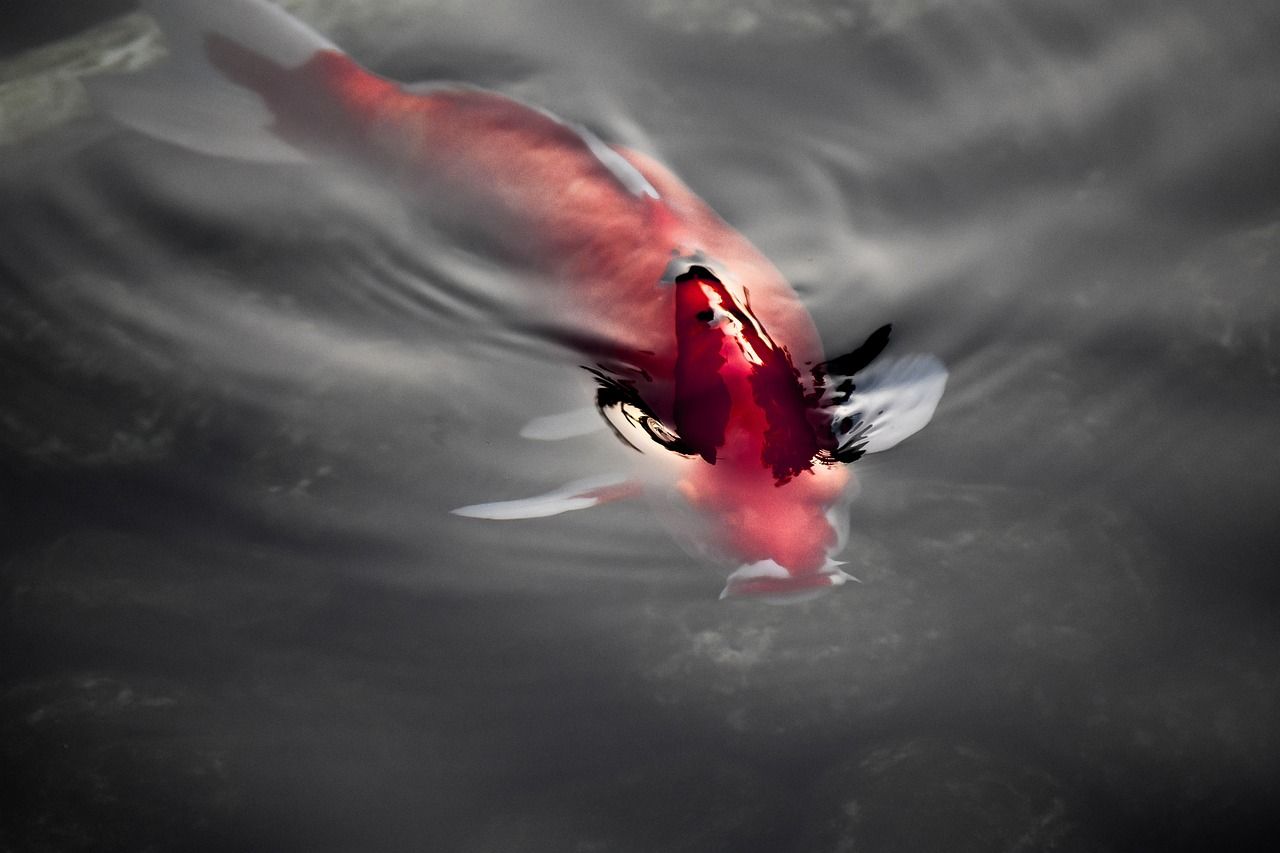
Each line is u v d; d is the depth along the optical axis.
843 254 4.02
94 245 4.28
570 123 3.82
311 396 3.80
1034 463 3.61
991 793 3.03
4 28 5.17
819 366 3.54
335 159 4.25
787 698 3.22
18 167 4.55
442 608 3.35
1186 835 2.97
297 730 3.16
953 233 4.13
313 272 4.16
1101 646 3.30
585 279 3.66
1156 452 3.63
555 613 3.33
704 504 3.16
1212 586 3.40
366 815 3.02
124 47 4.99
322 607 3.37
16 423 3.79
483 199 3.91
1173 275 4.03
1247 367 3.83
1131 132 4.51
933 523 3.50
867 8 5.01
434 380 3.80
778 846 2.98
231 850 2.97
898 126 4.54
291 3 5.01
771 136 4.49
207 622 3.35
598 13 5.05
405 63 4.83
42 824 3.02
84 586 3.43
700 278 3.43
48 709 3.20
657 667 3.25
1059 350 3.82
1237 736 3.11
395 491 3.58
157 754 3.11
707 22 5.00
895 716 3.20
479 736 3.14
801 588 2.99
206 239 4.29
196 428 3.77
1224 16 4.88
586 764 3.10
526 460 3.53
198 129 4.26
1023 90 4.67
